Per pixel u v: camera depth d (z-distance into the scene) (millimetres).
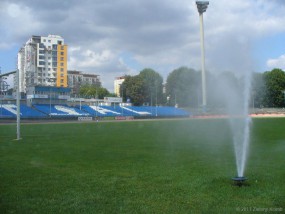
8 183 12062
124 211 8594
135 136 34031
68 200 9711
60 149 23141
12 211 8805
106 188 11086
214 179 11898
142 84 142250
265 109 101125
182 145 24516
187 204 9047
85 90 163750
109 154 19938
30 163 16812
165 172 13672
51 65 158625
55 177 13055
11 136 36469
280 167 14258
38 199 9883
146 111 113500
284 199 9328
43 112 91625
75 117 90000
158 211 8531
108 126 56562
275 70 109125
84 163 16562
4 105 92188
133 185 11430
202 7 83875
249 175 12516
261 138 28234
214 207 8719
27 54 155125
